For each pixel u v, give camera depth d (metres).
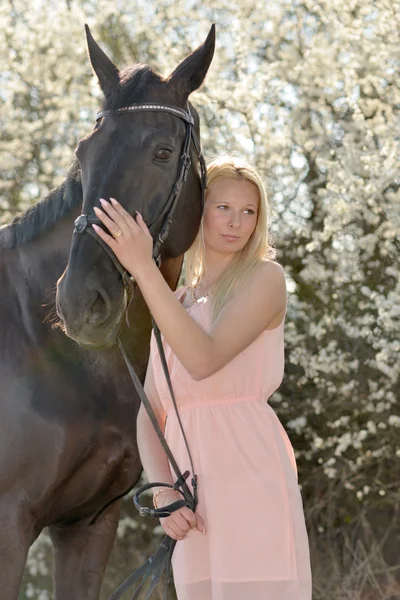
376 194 6.12
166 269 3.23
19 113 7.32
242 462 2.47
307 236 6.45
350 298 6.67
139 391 2.59
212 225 2.66
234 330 2.49
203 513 2.48
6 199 7.38
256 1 7.04
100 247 2.50
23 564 3.00
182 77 2.77
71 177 3.16
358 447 6.23
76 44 7.40
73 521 3.36
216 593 2.38
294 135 6.70
